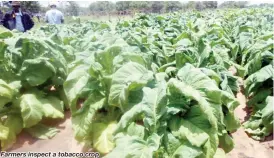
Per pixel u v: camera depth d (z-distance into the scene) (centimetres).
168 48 471
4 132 349
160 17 959
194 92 253
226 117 326
